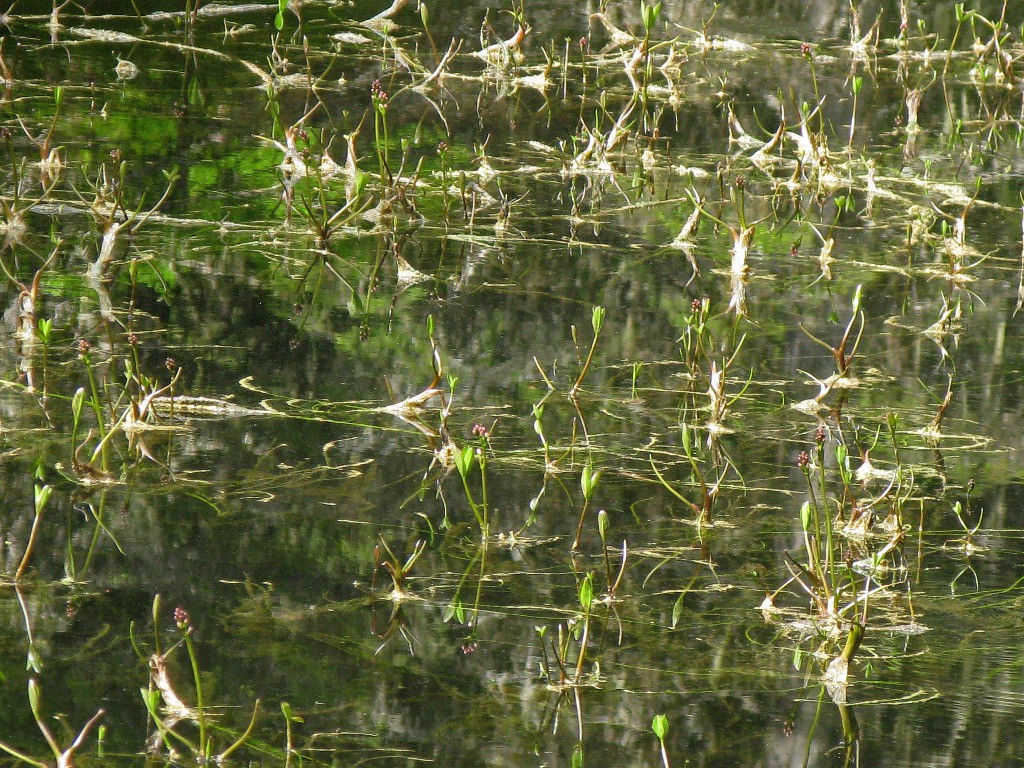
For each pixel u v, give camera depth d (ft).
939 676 19.92
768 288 38.27
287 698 18.79
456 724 18.31
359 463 26.16
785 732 18.35
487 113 57.11
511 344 32.81
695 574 22.77
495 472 26.14
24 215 40.32
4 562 21.97
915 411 29.81
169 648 19.84
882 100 62.95
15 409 27.48
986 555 23.58
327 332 32.86
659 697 19.20
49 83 55.21
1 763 17.01
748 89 63.62
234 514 23.97
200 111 53.16
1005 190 49.80
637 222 44.29
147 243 38.88
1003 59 67.46
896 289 38.73
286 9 72.13
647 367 31.83
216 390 29.04
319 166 47.47
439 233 41.98
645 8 55.77
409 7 74.84
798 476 26.45
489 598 21.75
